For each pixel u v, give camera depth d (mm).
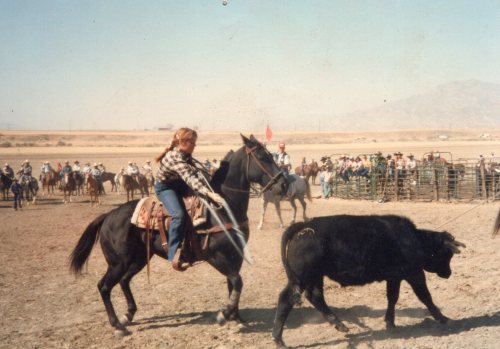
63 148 116625
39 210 25125
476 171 22188
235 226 6863
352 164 25406
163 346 6512
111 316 7043
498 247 12062
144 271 10734
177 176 6926
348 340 6508
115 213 7285
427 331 6742
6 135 184375
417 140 163375
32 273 10820
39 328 7332
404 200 23312
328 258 6387
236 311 7254
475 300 8023
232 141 173250
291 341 6562
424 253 6605
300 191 17250
